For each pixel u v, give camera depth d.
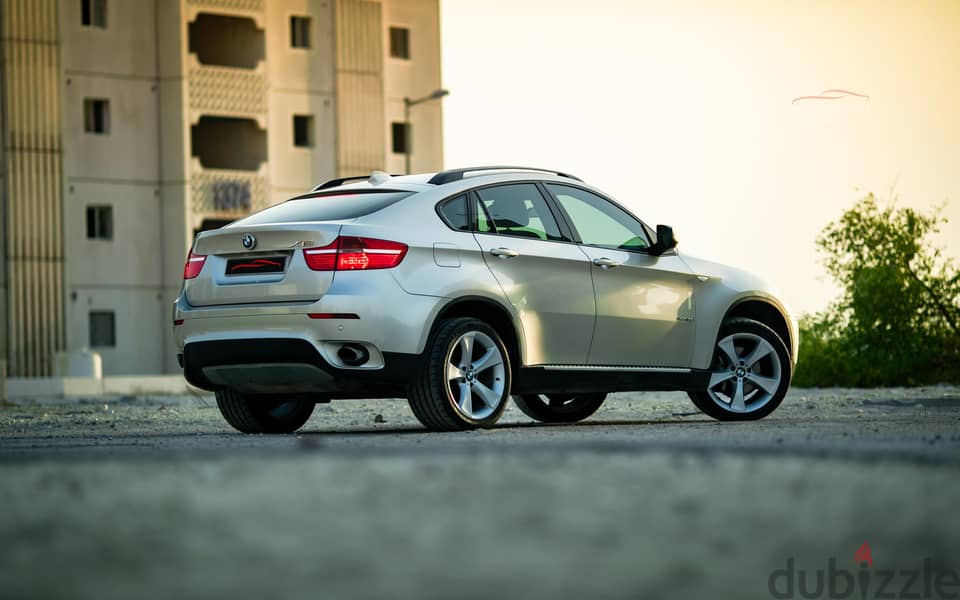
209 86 70.12
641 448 8.09
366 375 11.47
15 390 55.41
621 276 13.27
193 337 12.21
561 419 15.48
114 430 14.31
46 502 5.54
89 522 4.94
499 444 9.26
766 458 7.24
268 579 3.72
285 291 11.66
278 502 5.45
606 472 6.53
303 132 74.50
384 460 7.26
